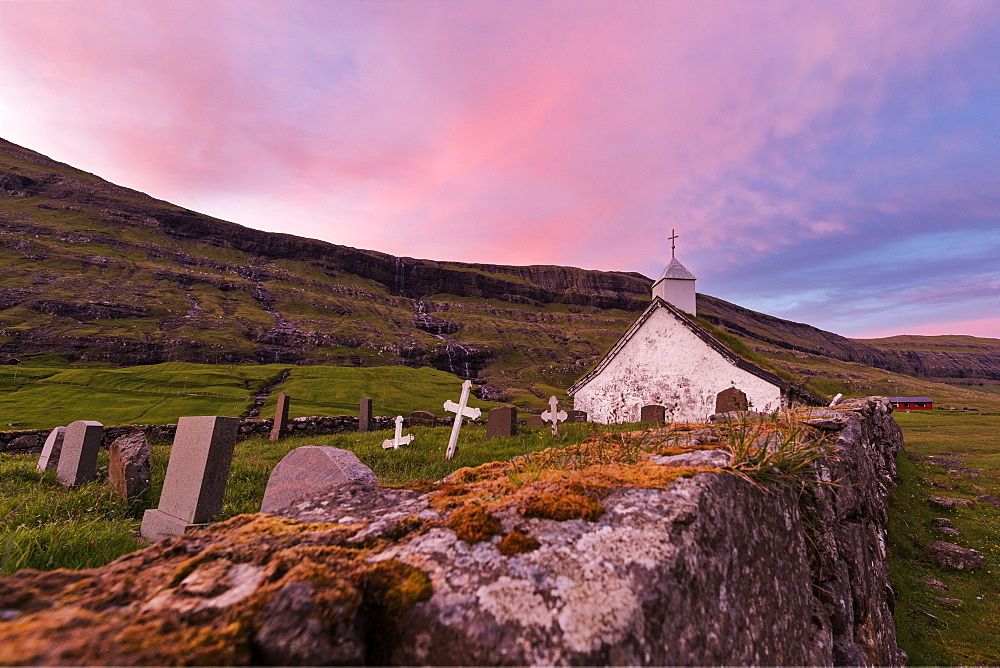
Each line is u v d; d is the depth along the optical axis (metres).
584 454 3.21
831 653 3.00
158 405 33.25
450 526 1.73
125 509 6.66
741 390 18.08
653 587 1.41
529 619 1.25
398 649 1.25
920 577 8.05
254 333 101.75
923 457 17.69
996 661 5.73
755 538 2.38
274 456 12.42
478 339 149.50
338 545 1.63
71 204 153.38
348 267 193.62
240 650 1.07
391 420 23.94
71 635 1.04
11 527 4.93
